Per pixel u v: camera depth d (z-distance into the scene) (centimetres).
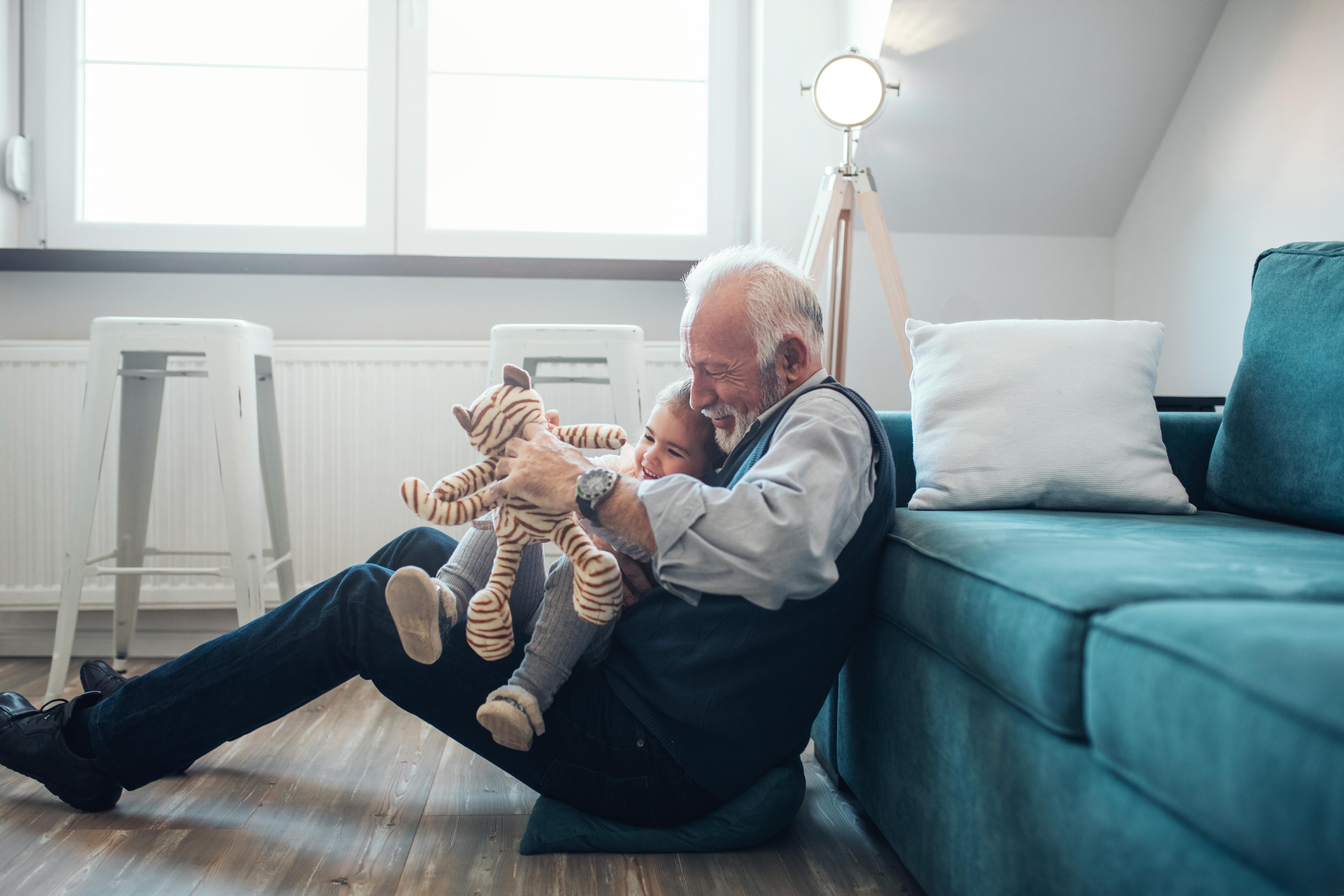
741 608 101
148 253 221
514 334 189
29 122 233
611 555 102
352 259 228
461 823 124
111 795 124
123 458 201
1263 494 128
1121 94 220
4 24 228
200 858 112
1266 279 137
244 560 181
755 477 97
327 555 224
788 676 105
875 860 114
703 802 113
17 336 231
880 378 245
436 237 242
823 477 96
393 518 224
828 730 140
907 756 104
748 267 108
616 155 252
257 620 118
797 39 237
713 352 106
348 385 223
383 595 114
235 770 143
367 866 111
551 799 119
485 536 117
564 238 245
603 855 114
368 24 239
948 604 90
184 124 240
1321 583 74
